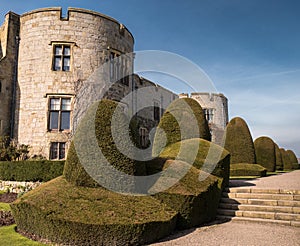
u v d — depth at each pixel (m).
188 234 6.16
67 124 14.98
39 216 5.34
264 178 13.77
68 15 15.75
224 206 8.42
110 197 5.85
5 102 15.45
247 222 7.49
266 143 21.73
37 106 15.12
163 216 5.84
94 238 4.95
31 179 11.90
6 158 13.53
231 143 18.31
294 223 7.14
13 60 16.06
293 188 9.30
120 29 17.36
